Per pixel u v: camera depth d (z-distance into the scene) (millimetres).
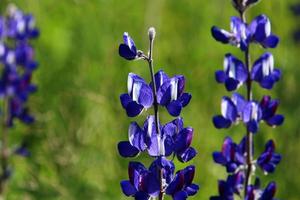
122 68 8055
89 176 7328
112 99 7801
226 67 4902
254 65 4875
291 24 9516
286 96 8297
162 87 3660
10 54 7336
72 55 8250
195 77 8195
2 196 6988
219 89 8164
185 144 3691
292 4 9719
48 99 7945
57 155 7508
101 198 7066
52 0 8773
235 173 4879
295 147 7645
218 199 4895
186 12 9180
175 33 8930
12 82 7227
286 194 7316
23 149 7188
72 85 7992
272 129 7699
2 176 6988
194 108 7840
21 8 8836
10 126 7207
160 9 8961
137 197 3717
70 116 7754
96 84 7977
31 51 7426
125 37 3660
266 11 9195
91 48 8273
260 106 4879
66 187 7102
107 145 7453
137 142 3689
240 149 4910
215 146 7469
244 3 4832
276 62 8727
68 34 8461
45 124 7754
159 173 3695
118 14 8688
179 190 3701
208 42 8883
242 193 4895
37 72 8148
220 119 4941
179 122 3730
